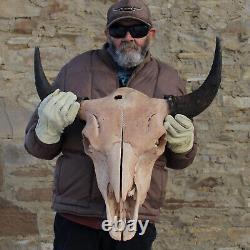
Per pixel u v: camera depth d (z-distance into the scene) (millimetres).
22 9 5988
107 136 3492
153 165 3662
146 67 4129
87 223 4004
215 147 5988
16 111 5969
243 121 5996
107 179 3414
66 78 4164
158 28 6012
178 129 3609
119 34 4035
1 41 5984
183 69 6008
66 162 4004
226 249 6004
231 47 6012
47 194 5969
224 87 5992
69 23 5996
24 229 5969
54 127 3666
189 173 5988
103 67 4137
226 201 5996
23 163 5957
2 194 5953
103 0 6012
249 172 5996
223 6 6012
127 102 3646
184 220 5988
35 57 3840
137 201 3434
